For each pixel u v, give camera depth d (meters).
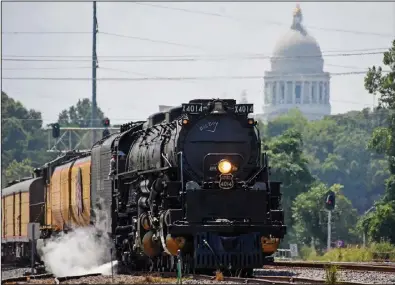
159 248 103.38
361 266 109.19
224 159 100.00
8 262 186.50
